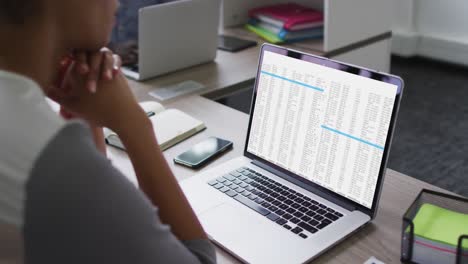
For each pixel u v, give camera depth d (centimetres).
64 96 75
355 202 98
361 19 228
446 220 89
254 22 250
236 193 106
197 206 102
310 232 92
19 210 46
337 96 100
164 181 71
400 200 106
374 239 94
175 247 55
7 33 50
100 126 76
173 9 179
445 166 265
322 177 103
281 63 111
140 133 74
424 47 408
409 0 402
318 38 233
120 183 50
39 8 51
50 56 54
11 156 46
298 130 108
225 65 200
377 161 94
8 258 48
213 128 145
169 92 173
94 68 73
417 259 85
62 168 46
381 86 93
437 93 350
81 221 47
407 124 309
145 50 178
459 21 386
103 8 59
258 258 87
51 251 47
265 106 115
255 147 117
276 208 100
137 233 50
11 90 49
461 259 81
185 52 192
